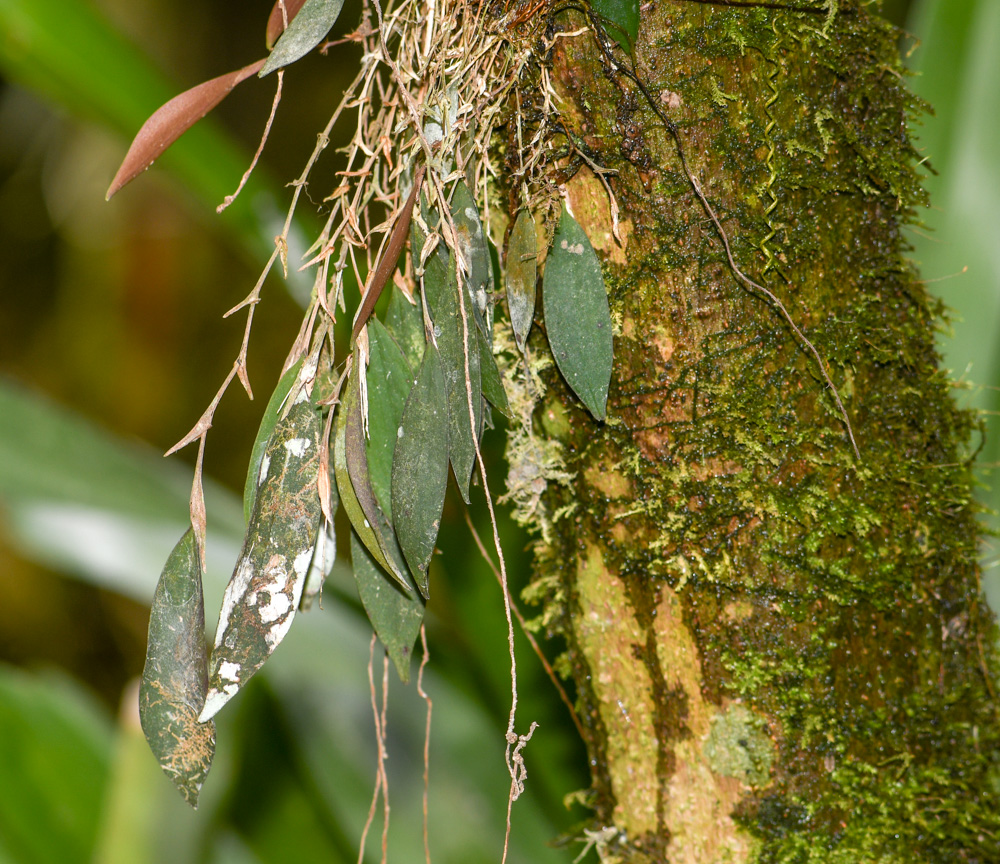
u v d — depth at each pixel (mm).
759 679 799
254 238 997
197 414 2854
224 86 784
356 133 793
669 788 813
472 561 936
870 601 803
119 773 892
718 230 785
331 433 791
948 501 819
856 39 793
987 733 830
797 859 800
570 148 790
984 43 917
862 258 804
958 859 818
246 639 760
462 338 777
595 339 789
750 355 793
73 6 937
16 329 2994
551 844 860
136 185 2666
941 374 821
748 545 798
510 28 784
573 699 945
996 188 912
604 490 810
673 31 781
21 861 1002
